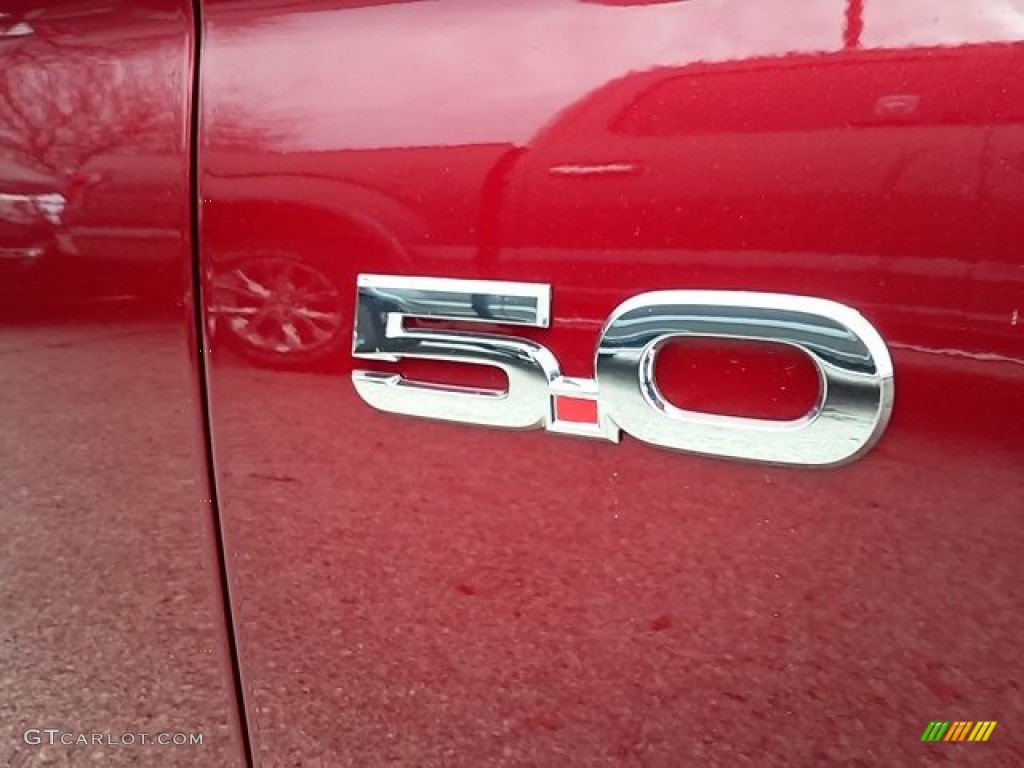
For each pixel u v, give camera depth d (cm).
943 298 78
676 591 92
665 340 87
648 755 97
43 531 125
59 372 117
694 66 84
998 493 79
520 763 104
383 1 97
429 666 106
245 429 108
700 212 84
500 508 98
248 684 117
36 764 137
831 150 80
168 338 109
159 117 105
